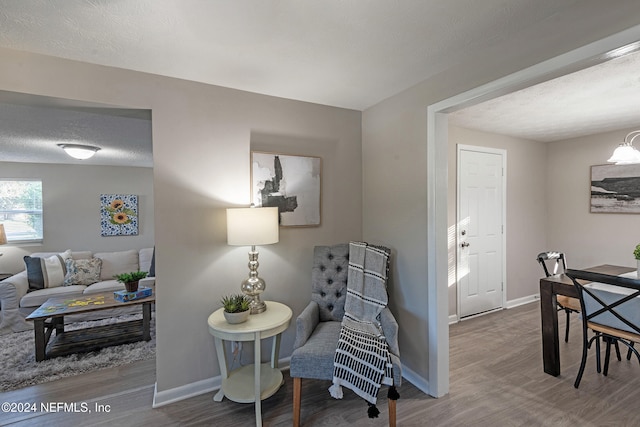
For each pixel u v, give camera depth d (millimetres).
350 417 1955
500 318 3695
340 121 2836
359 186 2938
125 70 2025
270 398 2174
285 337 2594
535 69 1569
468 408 2025
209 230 2287
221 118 2328
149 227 5539
